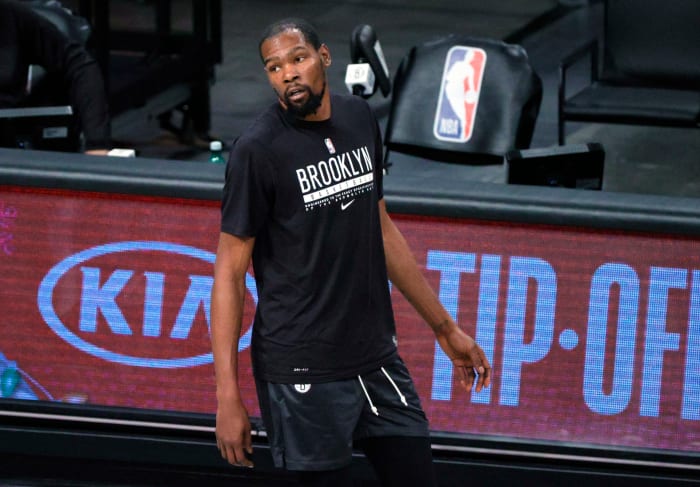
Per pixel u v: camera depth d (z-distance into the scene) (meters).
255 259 10.41
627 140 24.08
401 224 12.57
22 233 12.92
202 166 12.83
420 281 11.03
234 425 10.07
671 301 12.40
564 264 12.45
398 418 10.60
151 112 23.12
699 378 12.50
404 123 18.84
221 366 10.10
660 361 12.51
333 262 10.23
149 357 13.02
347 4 35.66
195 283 12.82
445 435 12.76
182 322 12.91
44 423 13.20
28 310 13.08
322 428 10.39
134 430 13.15
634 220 12.20
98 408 13.09
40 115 15.00
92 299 12.98
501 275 12.52
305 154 10.04
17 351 13.16
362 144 10.28
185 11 35.25
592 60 21.23
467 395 12.77
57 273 12.98
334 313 10.29
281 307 10.30
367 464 13.04
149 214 12.75
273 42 9.78
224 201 10.13
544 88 27.59
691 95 20.58
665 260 12.34
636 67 21.45
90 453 13.22
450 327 11.14
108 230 12.83
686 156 23.30
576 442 12.69
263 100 27.25
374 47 15.59
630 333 12.49
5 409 13.16
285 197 10.06
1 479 13.46
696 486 12.65
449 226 12.51
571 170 14.21
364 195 10.29
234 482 13.25
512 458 12.79
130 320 12.98
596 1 34.81
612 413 12.64
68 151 15.23
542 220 12.29
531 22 33.62
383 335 10.59
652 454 12.57
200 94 24.23
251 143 9.97
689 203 12.27
